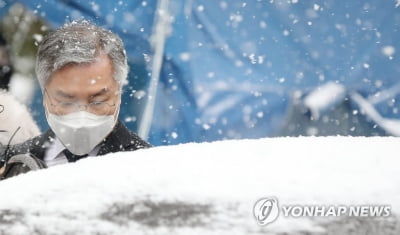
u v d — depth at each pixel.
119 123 5.05
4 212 2.04
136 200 1.96
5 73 12.70
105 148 4.95
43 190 2.08
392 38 14.55
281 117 14.16
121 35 13.70
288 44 14.28
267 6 14.28
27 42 13.16
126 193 1.99
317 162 2.09
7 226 1.98
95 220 1.93
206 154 2.21
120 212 1.93
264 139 2.48
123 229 1.88
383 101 14.52
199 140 13.82
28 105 12.55
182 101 13.87
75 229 1.92
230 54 14.02
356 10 14.57
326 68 14.43
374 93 14.59
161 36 13.76
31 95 12.64
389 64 14.52
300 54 14.30
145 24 13.77
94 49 4.77
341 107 14.44
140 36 13.74
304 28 14.41
